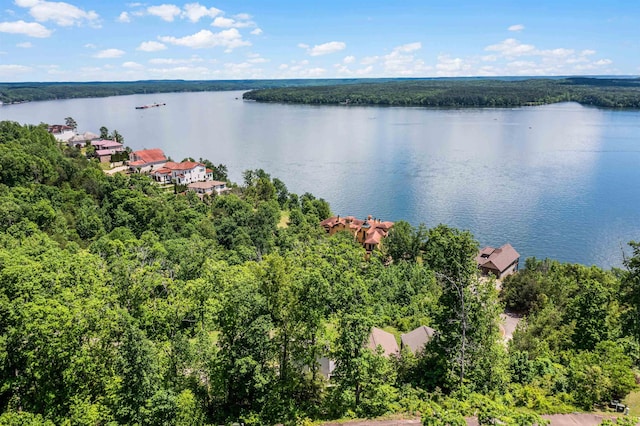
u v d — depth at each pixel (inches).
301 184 7436.0
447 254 1704.0
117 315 1562.5
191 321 1843.0
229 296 1588.3
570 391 1641.2
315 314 1612.9
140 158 6924.2
